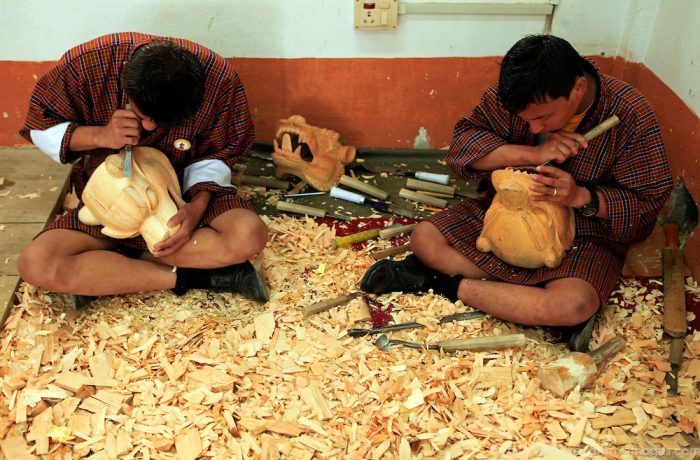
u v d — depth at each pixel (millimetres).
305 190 2932
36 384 2016
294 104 3047
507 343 2109
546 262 2123
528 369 2082
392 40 2875
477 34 2865
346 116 3086
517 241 2129
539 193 1990
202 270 2293
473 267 2291
